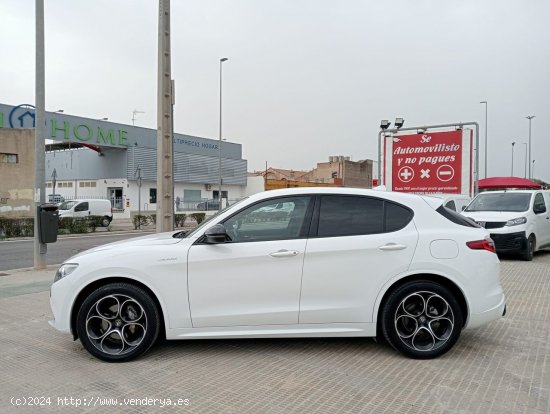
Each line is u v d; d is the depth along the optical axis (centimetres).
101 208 3039
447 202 520
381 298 435
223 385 380
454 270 433
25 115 3409
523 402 347
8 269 1122
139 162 4462
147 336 430
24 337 511
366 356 443
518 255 1193
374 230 445
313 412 334
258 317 431
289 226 448
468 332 521
